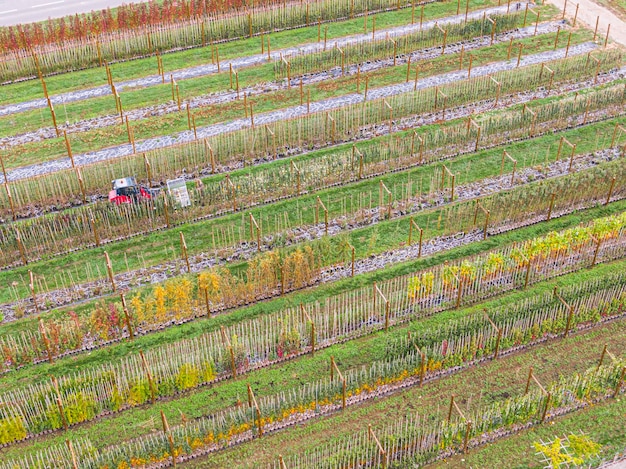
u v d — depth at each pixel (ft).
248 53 187.93
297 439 103.76
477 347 113.29
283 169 144.77
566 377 111.65
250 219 135.85
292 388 110.42
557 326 116.88
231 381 111.65
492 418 102.32
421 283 120.57
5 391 109.60
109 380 106.11
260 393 109.70
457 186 146.92
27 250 131.64
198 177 149.79
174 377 108.68
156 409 107.55
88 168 147.43
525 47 189.37
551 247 126.00
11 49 180.86
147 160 144.87
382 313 120.16
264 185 142.61
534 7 205.57
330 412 107.34
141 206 135.44
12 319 121.19
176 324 120.26
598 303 119.44
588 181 138.92
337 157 149.07
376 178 149.07
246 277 127.65
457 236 136.05
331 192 145.79
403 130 161.99
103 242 135.44
